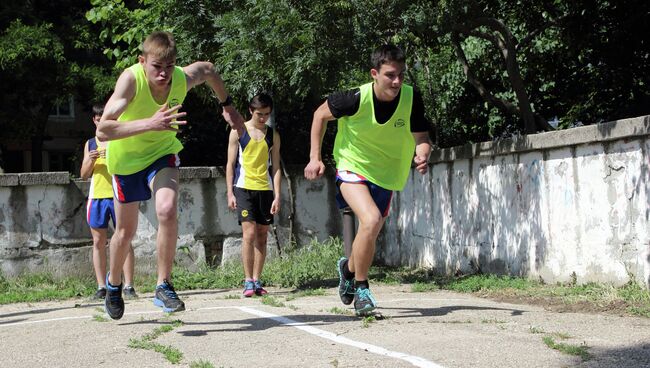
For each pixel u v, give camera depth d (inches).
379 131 227.8
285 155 592.7
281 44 360.2
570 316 241.9
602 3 445.4
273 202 343.6
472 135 574.6
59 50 770.2
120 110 198.1
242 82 389.4
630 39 451.2
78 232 414.0
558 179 327.9
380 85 221.3
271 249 469.1
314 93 385.1
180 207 442.6
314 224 482.9
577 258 317.4
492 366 166.4
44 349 202.8
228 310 268.2
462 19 400.5
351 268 245.4
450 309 261.0
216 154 657.0
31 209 401.1
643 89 461.4
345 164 234.4
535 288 320.2
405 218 456.8
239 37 375.6
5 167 1085.1
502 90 542.6
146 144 213.3
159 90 207.5
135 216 221.9
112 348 199.3
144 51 203.0
